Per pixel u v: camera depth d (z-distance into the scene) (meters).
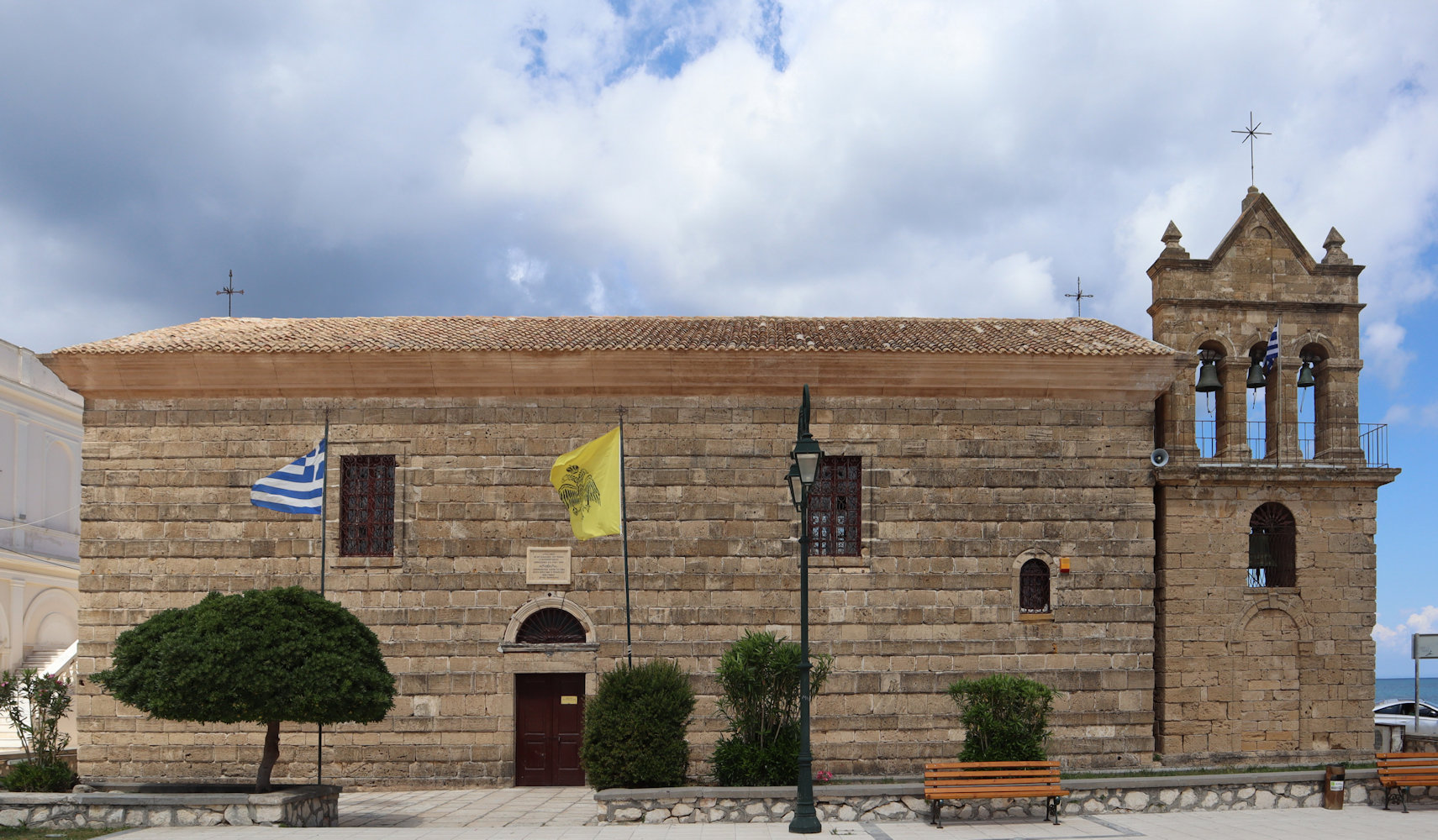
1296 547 26.41
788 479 20.33
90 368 25.45
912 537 25.81
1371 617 26.28
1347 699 26.00
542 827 20.19
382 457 26.27
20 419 38.34
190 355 25.25
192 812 19.78
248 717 20.20
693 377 25.83
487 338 26.41
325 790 21.47
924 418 26.23
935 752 25.12
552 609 25.73
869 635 25.48
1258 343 27.72
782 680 22.09
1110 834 18.86
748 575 25.59
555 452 25.94
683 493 25.84
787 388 26.06
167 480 25.89
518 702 25.64
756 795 20.64
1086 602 25.81
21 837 18.69
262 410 26.08
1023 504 26.05
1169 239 27.67
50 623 39.53
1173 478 26.00
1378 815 20.86
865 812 20.56
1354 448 27.14
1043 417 26.34
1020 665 25.55
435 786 25.02
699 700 25.16
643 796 20.55
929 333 27.75
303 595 21.44
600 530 24.59
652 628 25.41
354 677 20.23
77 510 42.16
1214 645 25.89
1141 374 25.98
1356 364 27.41
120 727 25.22
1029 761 20.77
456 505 25.77
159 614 21.30
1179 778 21.47
